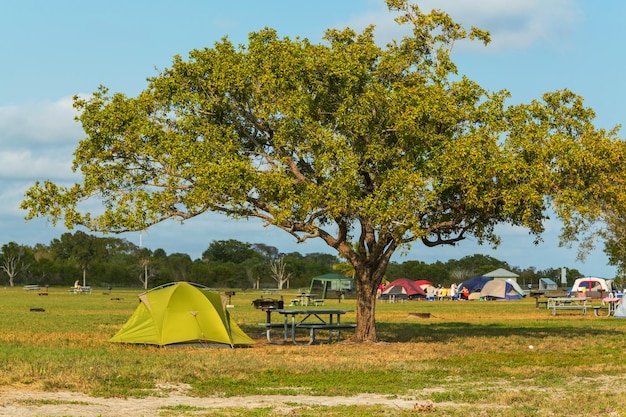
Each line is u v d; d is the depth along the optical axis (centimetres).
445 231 3083
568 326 4009
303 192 2730
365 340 2961
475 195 2692
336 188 2639
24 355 2205
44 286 13150
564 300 5312
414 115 2670
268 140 2980
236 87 2864
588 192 2914
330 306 6394
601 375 2062
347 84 2770
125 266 14512
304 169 3002
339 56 2789
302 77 2809
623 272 5441
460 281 14075
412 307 6706
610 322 4381
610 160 2855
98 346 2611
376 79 2927
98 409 1453
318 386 1822
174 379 1848
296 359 2309
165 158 2753
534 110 3042
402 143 2758
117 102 2898
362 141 2827
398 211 2605
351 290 9412
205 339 2675
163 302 2712
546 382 1934
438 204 2925
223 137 2848
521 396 1673
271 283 15138
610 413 1499
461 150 2664
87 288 9931
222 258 17050
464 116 2872
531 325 4116
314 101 2838
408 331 3606
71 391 1642
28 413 1381
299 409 1513
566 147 2814
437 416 1454
